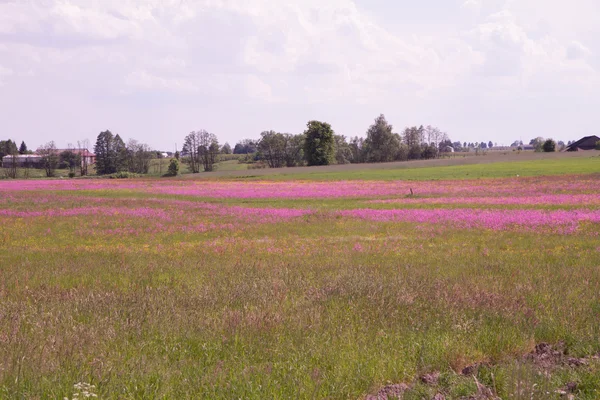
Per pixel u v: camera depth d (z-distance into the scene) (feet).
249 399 16.35
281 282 34.50
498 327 24.40
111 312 27.02
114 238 73.97
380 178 245.24
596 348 21.47
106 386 16.97
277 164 509.76
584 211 92.63
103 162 505.25
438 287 32.58
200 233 78.07
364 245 61.16
